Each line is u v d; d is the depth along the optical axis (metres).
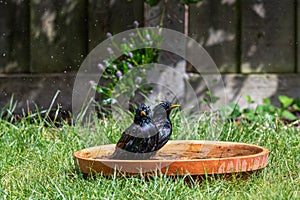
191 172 6.45
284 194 6.11
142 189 6.22
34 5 12.05
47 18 12.10
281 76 13.05
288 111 11.75
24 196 6.27
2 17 12.01
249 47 12.91
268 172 7.15
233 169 6.57
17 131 8.91
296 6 13.09
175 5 11.83
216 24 12.70
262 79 12.96
